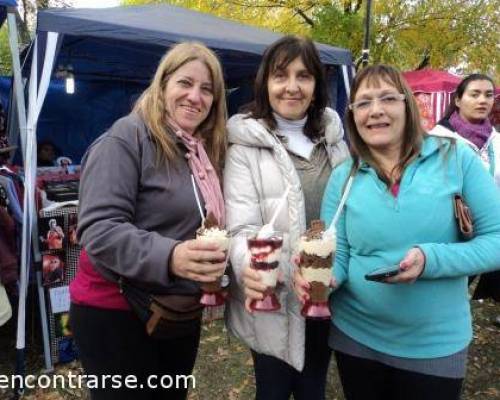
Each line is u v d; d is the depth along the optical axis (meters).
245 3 8.98
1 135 4.82
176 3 9.12
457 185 1.58
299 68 1.86
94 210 1.49
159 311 1.60
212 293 1.60
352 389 1.78
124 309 1.67
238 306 1.83
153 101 1.66
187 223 1.63
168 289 1.61
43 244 3.19
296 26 9.02
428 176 1.58
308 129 1.98
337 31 8.32
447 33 9.28
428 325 1.57
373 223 1.60
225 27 4.82
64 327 3.39
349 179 1.70
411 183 1.57
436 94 7.75
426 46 9.48
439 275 1.48
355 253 1.69
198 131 1.82
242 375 3.35
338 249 1.74
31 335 3.82
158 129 1.60
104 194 1.50
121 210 1.52
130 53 6.02
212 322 4.21
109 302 1.66
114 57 6.22
